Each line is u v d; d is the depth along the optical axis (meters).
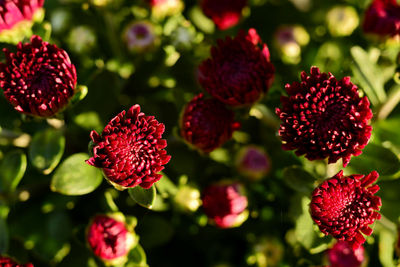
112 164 0.34
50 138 0.37
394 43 0.39
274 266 0.40
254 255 0.40
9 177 0.37
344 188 0.34
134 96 0.41
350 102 0.34
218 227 0.40
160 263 0.41
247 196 0.39
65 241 0.39
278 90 0.38
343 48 0.42
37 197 0.40
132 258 0.37
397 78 0.38
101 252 0.36
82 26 0.41
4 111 0.38
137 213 0.39
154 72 0.41
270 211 0.40
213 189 0.39
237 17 0.41
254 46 0.36
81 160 0.36
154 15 0.41
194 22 0.43
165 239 0.39
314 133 0.34
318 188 0.35
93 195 0.40
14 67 0.35
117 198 0.39
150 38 0.40
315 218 0.35
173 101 0.40
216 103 0.37
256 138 0.41
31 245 0.38
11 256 0.38
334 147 0.34
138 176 0.34
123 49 0.41
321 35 0.43
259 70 0.36
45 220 0.39
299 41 0.42
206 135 0.37
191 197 0.38
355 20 0.42
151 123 0.34
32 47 0.35
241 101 0.36
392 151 0.37
